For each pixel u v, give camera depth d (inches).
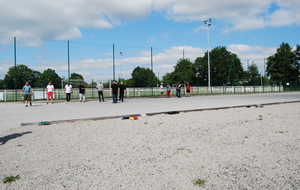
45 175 156.4
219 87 1594.5
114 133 284.8
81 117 413.7
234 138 250.7
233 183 140.2
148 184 140.6
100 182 144.4
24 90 679.1
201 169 163.0
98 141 246.5
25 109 599.8
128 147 221.6
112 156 194.9
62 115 456.1
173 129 303.4
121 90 854.5
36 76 1830.7
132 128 314.3
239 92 1675.7
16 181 147.2
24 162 182.9
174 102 784.3
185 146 222.1
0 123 370.6
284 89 1994.3
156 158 187.9
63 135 277.9
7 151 213.6
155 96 1221.1
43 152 208.8
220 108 530.3
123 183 142.6
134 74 1354.6
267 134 266.8
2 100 933.2
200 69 2849.4
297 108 531.5
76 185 140.6
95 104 743.7
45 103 824.9
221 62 2679.6
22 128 324.5
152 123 351.3
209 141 239.6
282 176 149.0
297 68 2704.2
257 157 186.5
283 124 327.0
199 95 1343.5
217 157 188.1
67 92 840.3
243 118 387.9
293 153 195.0
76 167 170.7
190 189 133.3
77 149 217.3
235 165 169.6
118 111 508.7
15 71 936.9
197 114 446.3
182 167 167.3
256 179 145.3
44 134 284.5
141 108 574.2
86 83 1192.2
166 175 153.6
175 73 2655.0
